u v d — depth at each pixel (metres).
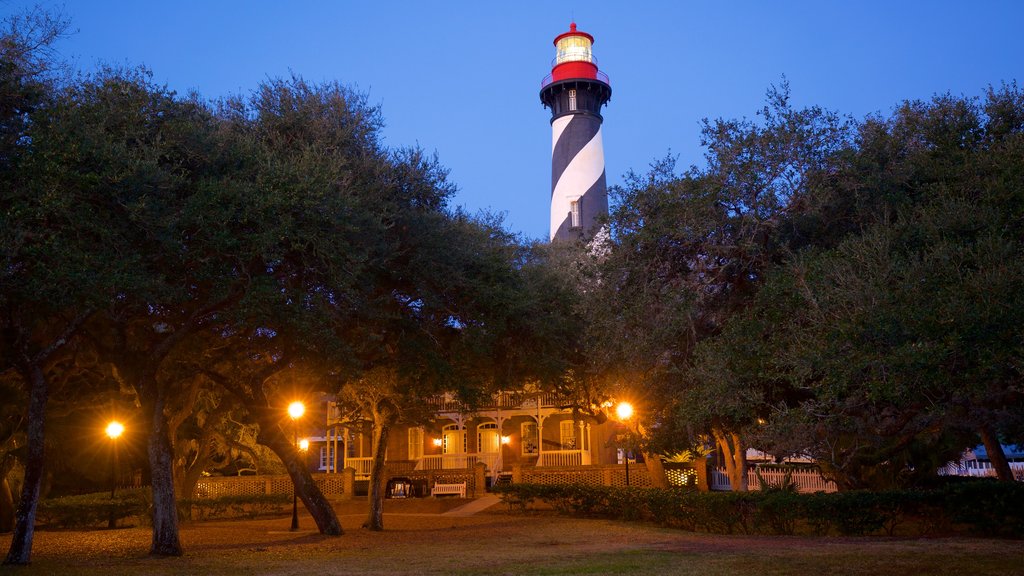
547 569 13.34
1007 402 12.94
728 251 18.20
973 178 14.97
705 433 22.86
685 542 18.16
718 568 12.95
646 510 26.91
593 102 54.22
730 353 14.78
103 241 14.13
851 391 13.19
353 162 18.94
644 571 12.80
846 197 17.61
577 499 30.89
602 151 54.22
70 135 13.51
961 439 25.66
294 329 16.75
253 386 21.84
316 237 15.75
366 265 17.77
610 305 19.81
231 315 15.75
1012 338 10.23
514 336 22.61
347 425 31.78
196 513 32.69
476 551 17.22
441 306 20.22
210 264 15.47
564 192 52.66
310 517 33.19
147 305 16.83
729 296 19.05
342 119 19.28
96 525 28.19
